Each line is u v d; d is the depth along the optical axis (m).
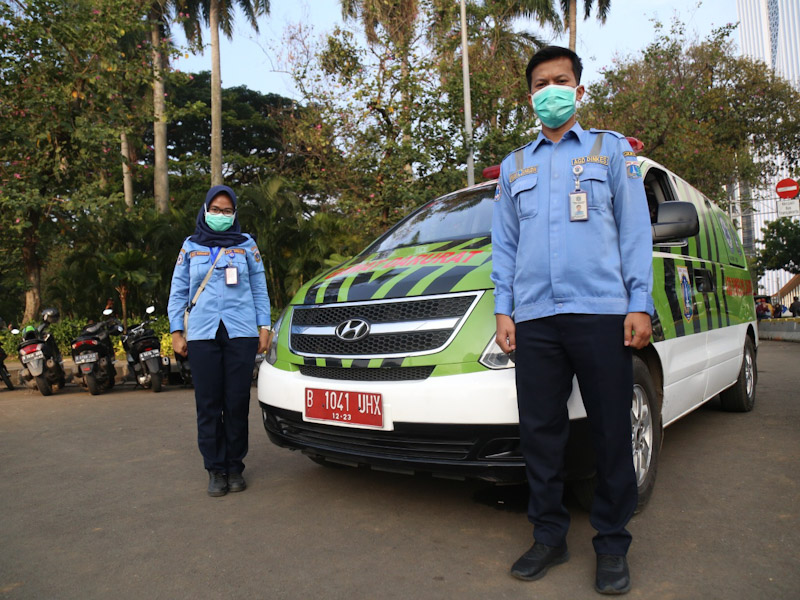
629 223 2.30
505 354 2.59
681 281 3.67
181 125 32.25
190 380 7.96
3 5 10.34
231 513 3.17
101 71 11.36
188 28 22.58
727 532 2.73
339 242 12.72
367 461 2.89
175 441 4.86
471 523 2.93
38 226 11.73
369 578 2.40
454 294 2.77
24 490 3.67
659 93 16.22
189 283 3.62
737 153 20.44
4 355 8.43
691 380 3.77
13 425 5.75
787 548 2.55
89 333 7.61
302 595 2.28
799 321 14.23
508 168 2.51
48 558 2.66
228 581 2.41
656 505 3.11
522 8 21.19
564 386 2.38
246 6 22.45
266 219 12.26
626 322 2.25
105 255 11.57
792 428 4.71
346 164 14.21
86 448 4.71
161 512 3.22
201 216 3.67
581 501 2.87
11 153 10.85
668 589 2.24
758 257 31.11
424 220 4.10
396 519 3.01
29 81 10.71
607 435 2.29
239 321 3.56
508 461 2.56
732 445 4.27
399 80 13.37
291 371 3.22
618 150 2.33
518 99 15.16
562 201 2.32
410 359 2.73
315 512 3.14
